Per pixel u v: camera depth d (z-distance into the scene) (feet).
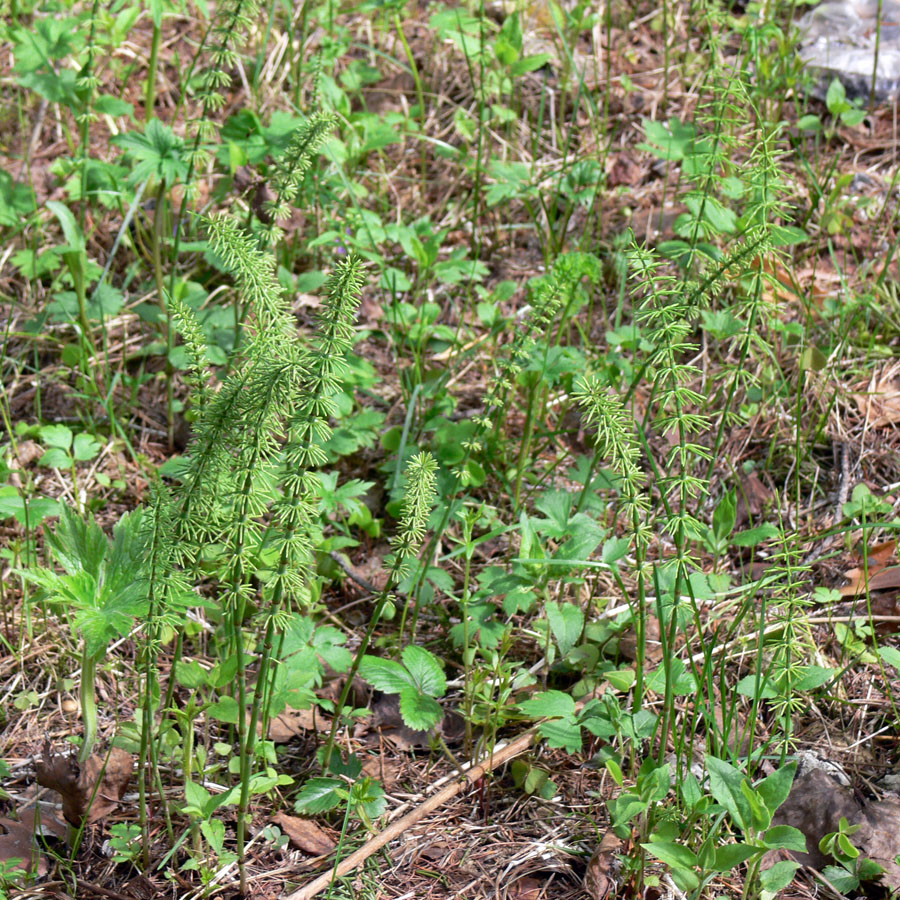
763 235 5.30
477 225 6.61
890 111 6.83
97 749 5.31
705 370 6.11
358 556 5.79
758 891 5.05
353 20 7.28
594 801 5.24
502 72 6.74
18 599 5.62
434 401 6.01
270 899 5.07
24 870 5.10
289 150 5.46
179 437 6.08
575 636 5.32
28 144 6.70
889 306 6.19
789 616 5.13
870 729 5.37
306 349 4.93
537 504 5.47
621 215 6.54
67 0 6.54
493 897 5.09
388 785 5.29
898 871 5.08
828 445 5.97
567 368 5.66
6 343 6.07
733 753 5.18
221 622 5.36
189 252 6.48
